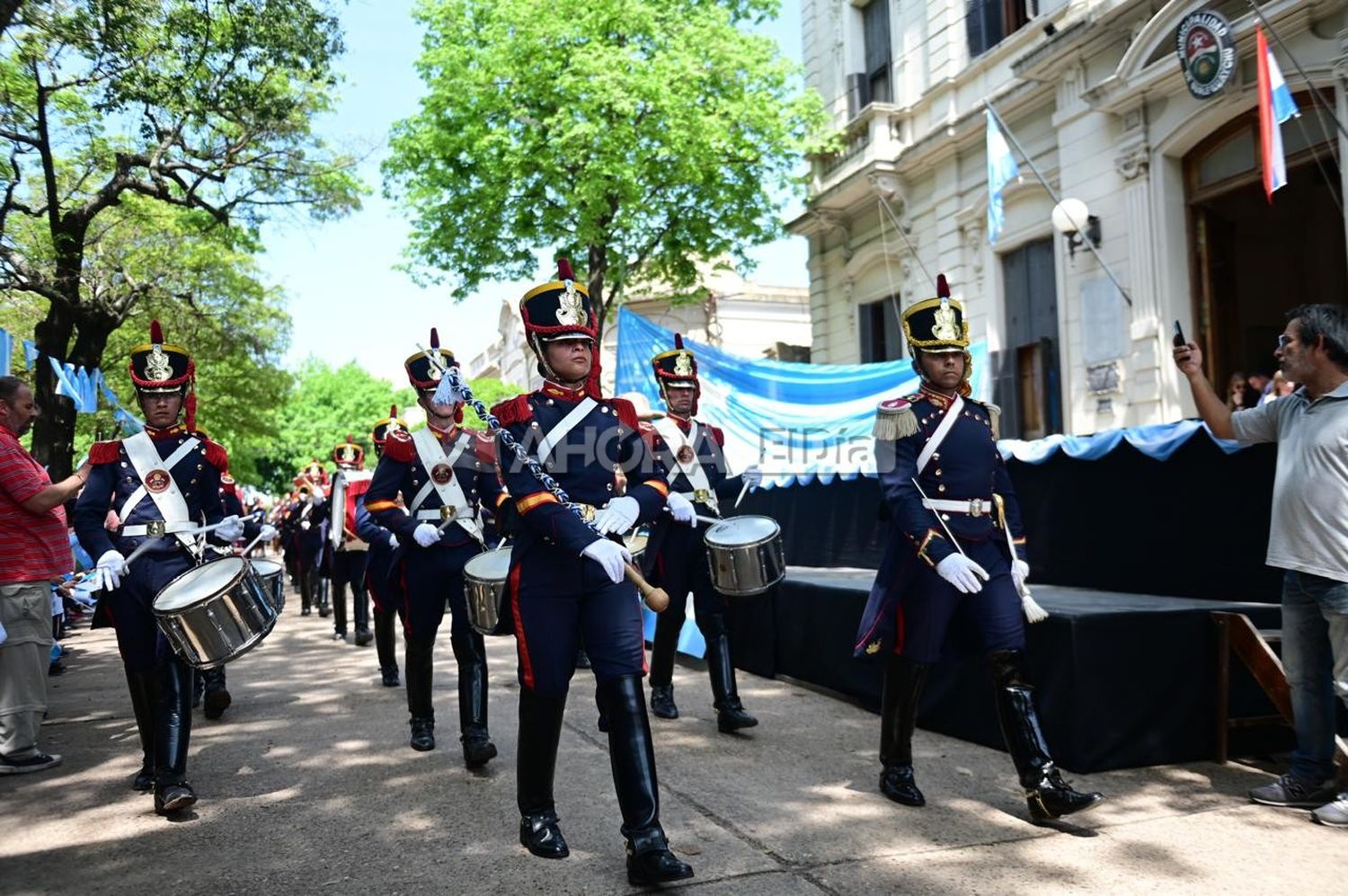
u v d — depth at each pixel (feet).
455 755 16.69
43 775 16.24
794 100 53.83
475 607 14.29
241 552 16.31
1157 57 34.86
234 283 70.85
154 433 15.28
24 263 45.70
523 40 51.90
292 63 39.22
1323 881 10.74
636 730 11.12
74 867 11.80
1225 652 15.07
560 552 11.63
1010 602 13.04
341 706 21.15
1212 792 13.87
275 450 169.89
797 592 22.03
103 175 55.11
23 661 16.49
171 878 11.34
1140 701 14.94
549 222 55.06
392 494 17.20
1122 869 11.12
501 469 11.76
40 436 44.68
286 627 37.06
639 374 35.73
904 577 13.28
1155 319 35.76
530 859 11.65
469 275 58.70
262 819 13.44
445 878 11.10
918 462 13.15
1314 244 37.68
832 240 57.47
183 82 38.70
